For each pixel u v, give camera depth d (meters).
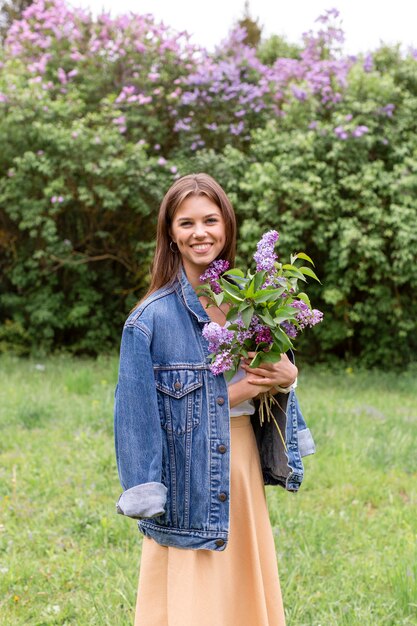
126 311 10.23
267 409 2.14
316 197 8.33
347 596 3.16
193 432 2.01
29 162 8.72
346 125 8.19
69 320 9.87
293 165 8.36
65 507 4.15
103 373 8.09
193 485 2.00
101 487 4.44
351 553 3.66
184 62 9.41
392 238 8.52
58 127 8.76
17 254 9.88
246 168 8.77
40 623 2.96
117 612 2.97
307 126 8.67
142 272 9.95
